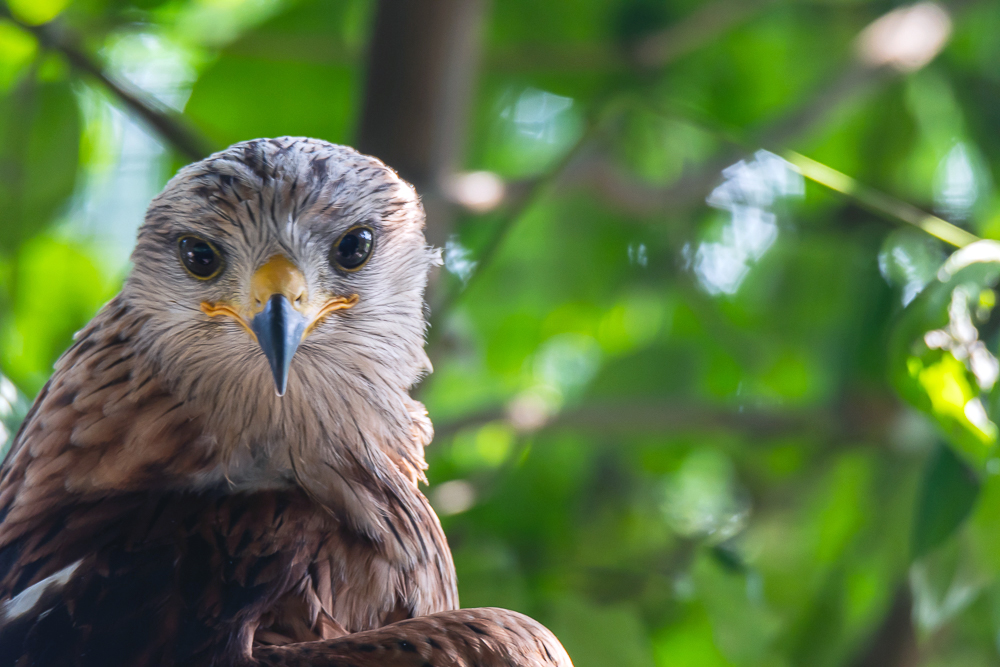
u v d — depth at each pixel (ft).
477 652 16.17
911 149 37.11
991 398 20.77
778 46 38.22
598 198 34.73
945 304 21.03
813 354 35.96
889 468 32.53
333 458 18.81
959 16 33.76
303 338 18.84
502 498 32.71
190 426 18.19
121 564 16.62
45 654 15.65
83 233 35.78
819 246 35.78
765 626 30.30
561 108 37.86
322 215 18.83
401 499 19.38
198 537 17.06
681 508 38.52
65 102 28.45
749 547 33.55
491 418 31.71
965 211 35.88
